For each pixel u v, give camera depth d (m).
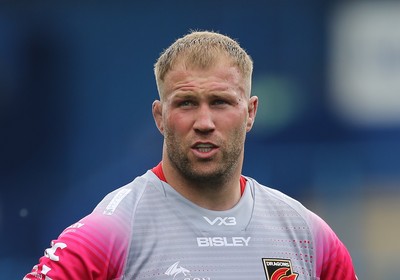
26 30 59.44
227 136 14.03
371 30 57.44
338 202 54.59
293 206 15.08
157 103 14.82
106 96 59.25
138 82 59.38
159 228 14.21
